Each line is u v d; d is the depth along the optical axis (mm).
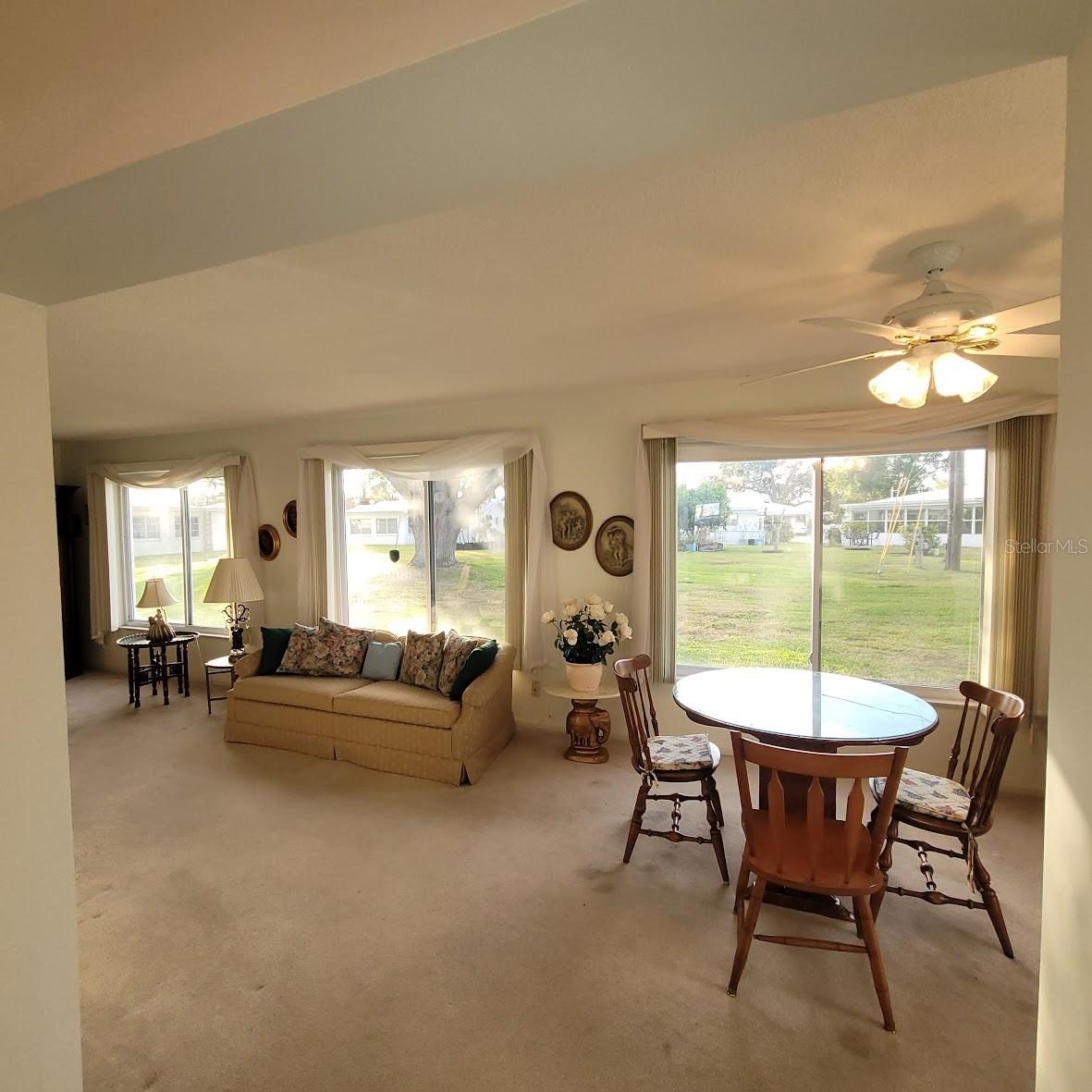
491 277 2088
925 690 3496
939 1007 1870
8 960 1149
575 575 4270
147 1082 1643
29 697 1177
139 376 3469
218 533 5742
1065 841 739
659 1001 1898
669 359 3227
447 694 3793
